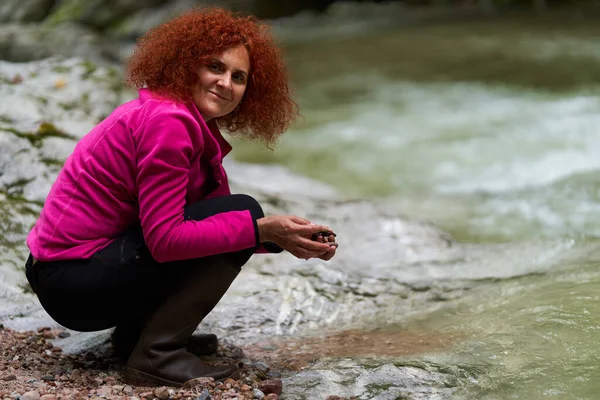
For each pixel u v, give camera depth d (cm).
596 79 909
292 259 409
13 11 1464
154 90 255
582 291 336
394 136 721
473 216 510
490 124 739
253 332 331
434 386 258
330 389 261
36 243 258
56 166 431
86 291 252
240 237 248
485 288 367
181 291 260
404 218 481
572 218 489
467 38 1249
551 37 1207
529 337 292
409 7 1684
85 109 519
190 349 295
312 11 1662
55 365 282
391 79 987
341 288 374
